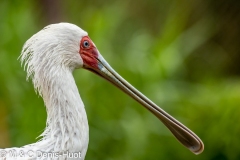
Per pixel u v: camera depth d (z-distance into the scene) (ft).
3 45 43.57
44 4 50.65
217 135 46.29
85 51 26.45
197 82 54.39
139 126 43.50
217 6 57.31
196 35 54.85
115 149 43.78
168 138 44.16
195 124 46.14
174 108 45.42
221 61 57.41
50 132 25.13
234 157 46.80
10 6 45.50
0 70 42.57
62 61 25.59
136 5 63.72
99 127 43.70
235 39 57.57
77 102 25.29
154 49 46.42
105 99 43.70
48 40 25.36
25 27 45.14
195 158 45.52
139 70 44.88
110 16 48.98
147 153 43.93
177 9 57.98
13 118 42.32
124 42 57.52
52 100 25.23
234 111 46.24
